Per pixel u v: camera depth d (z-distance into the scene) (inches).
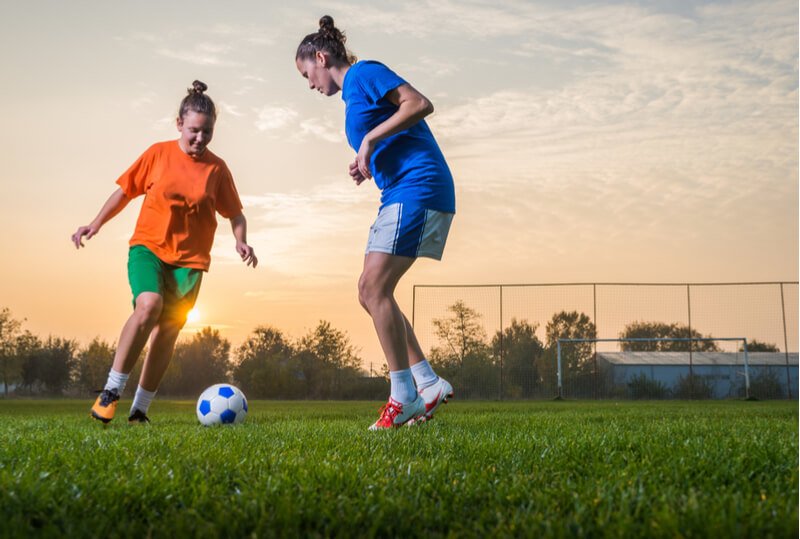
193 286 178.4
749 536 45.7
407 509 52.7
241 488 62.4
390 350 141.1
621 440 105.9
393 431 129.8
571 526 47.8
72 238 179.3
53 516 51.1
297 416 232.5
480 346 668.7
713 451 87.9
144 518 52.5
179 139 182.9
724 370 663.1
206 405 166.7
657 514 50.3
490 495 58.8
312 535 46.4
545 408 348.2
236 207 192.2
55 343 897.5
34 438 116.8
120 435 124.0
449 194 141.3
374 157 141.1
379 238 138.6
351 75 141.6
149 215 174.2
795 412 261.7
